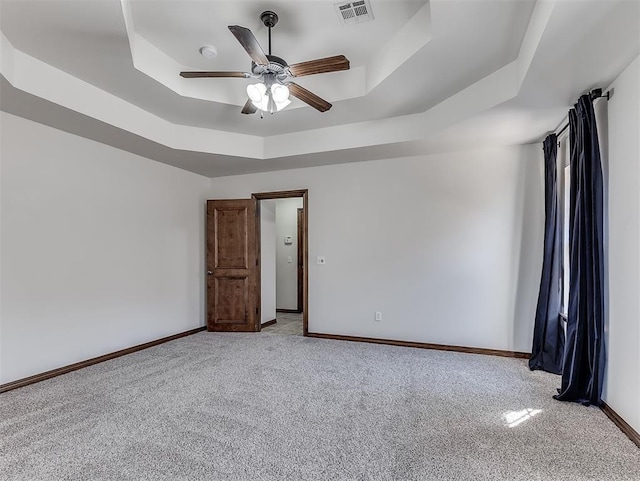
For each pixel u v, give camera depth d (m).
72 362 3.50
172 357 3.88
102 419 2.46
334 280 4.74
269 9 2.44
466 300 4.10
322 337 4.76
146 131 3.65
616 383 2.40
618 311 2.38
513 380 3.18
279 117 3.84
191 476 1.85
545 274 3.54
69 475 1.86
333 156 4.35
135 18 2.54
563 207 3.55
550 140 3.54
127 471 1.89
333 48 2.96
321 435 2.24
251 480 1.82
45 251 3.29
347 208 4.69
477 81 2.99
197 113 3.72
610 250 2.50
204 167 4.86
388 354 3.97
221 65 3.21
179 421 2.43
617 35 1.93
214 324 5.17
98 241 3.78
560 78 2.42
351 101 3.40
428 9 2.40
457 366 3.56
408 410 2.59
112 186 3.94
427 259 4.29
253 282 5.16
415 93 3.22
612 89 2.47
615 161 2.43
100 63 2.70
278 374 3.34
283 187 5.05
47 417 2.49
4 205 3.00
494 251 4.00
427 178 4.30
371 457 2.01
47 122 3.19
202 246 5.35
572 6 1.71
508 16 2.14
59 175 3.40
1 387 2.93
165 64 3.06
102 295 3.81
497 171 4.00
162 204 4.63
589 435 2.23
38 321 3.22
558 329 3.43
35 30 2.29
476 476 1.84
